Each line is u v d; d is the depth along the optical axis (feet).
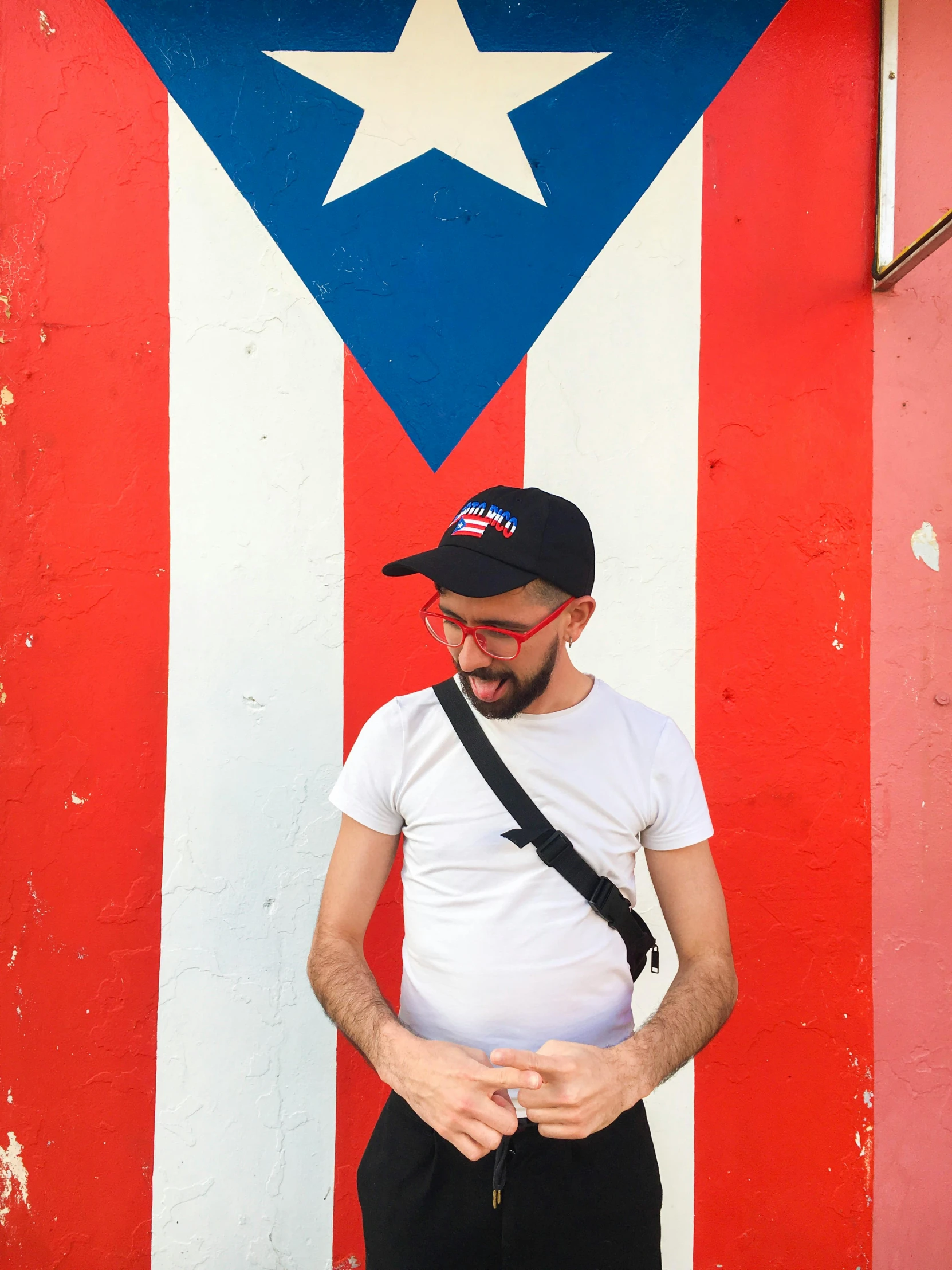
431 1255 4.07
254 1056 6.20
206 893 6.22
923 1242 6.26
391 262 6.26
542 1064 3.44
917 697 6.36
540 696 4.11
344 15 6.21
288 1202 6.18
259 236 6.23
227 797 6.23
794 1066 6.25
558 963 3.98
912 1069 6.28
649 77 6.28
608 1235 4.08
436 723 4.23
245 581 6.25
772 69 6.31
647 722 4.33
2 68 6.18
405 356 6.28
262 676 6.25
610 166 6.29
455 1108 3.50
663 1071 3.75
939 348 6.39
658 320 6.30
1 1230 6.17
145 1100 6.17
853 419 6.35
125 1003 6.19
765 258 6.33
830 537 6.33
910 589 6.36
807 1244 6.22
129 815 6.21
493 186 6.27
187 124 6.20
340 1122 6.20
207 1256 6.17
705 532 6.31
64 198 6.20
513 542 3.79
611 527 6.30
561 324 6.29
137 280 6.22
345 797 4.34
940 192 6.34
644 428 6.30
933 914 6.32
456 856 4.07
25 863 6.20
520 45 6.25
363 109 6.23
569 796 4.13
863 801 6.31
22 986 6.19
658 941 6.15
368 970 4.26
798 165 6.31
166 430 6.23
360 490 6.28
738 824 6.29
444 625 3.98
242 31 6.20
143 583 6.23
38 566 6.22
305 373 6.25
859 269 6.36
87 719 6.20
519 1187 3.99
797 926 6.28
